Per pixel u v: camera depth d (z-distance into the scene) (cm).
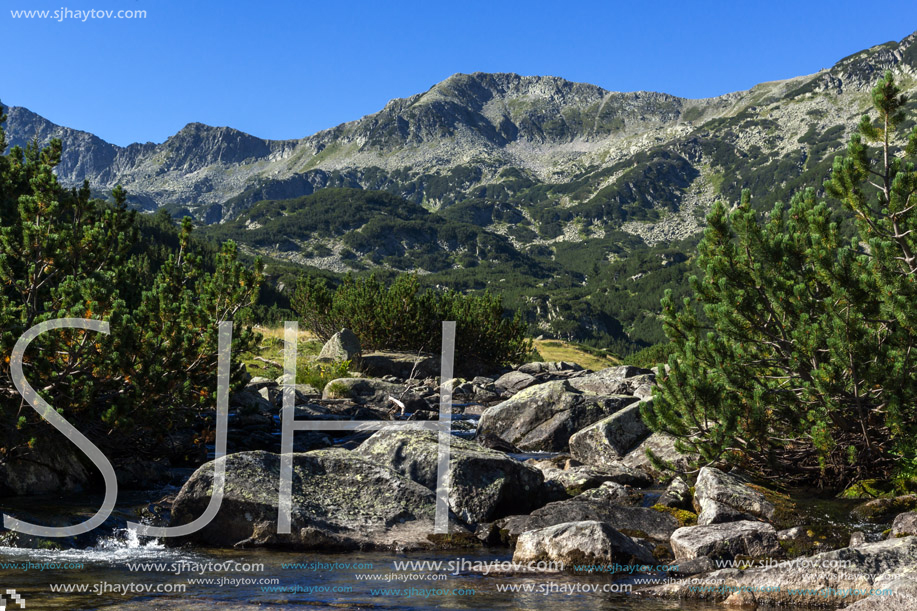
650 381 2289
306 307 3719
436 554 869
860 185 1092
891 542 723
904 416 1084
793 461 1220
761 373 1238
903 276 1040
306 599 657
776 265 1155
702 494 1038
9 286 1230
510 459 1098
